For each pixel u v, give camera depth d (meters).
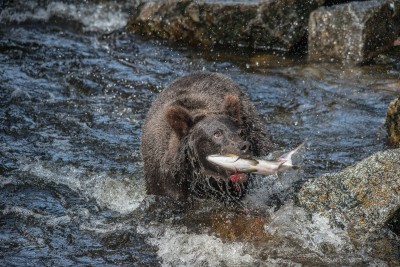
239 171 20.23
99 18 45.97
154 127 24.25
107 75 36.84
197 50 40.69
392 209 21.73
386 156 22.72
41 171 27.39
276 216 23.38
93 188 26.27
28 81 36.00
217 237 22.91
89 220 24.25
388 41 38.50
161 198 24.00
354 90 34.22
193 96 24.20
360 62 37.19
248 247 22.25
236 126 21.86
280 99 33.66
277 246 22.17
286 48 39.84
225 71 37.34
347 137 29.55
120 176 26.95
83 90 35.12
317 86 34.94
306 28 39.78
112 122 31.64
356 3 38.00
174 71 37.56
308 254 21.66
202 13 40.91
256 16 39.81
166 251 22.34
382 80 35.16
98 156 28.61
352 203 22.38
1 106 33.00
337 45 37.72
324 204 22.77
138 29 43.28
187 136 22.31
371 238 21.73
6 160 28.17
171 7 41.84
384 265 20.84
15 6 46.41
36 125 31.28
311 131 30.23
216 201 23.89
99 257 22.12
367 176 22.56
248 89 34.84
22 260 21.94
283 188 25.28
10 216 24.52
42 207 25.08
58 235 23.38
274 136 29.72
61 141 29.86
